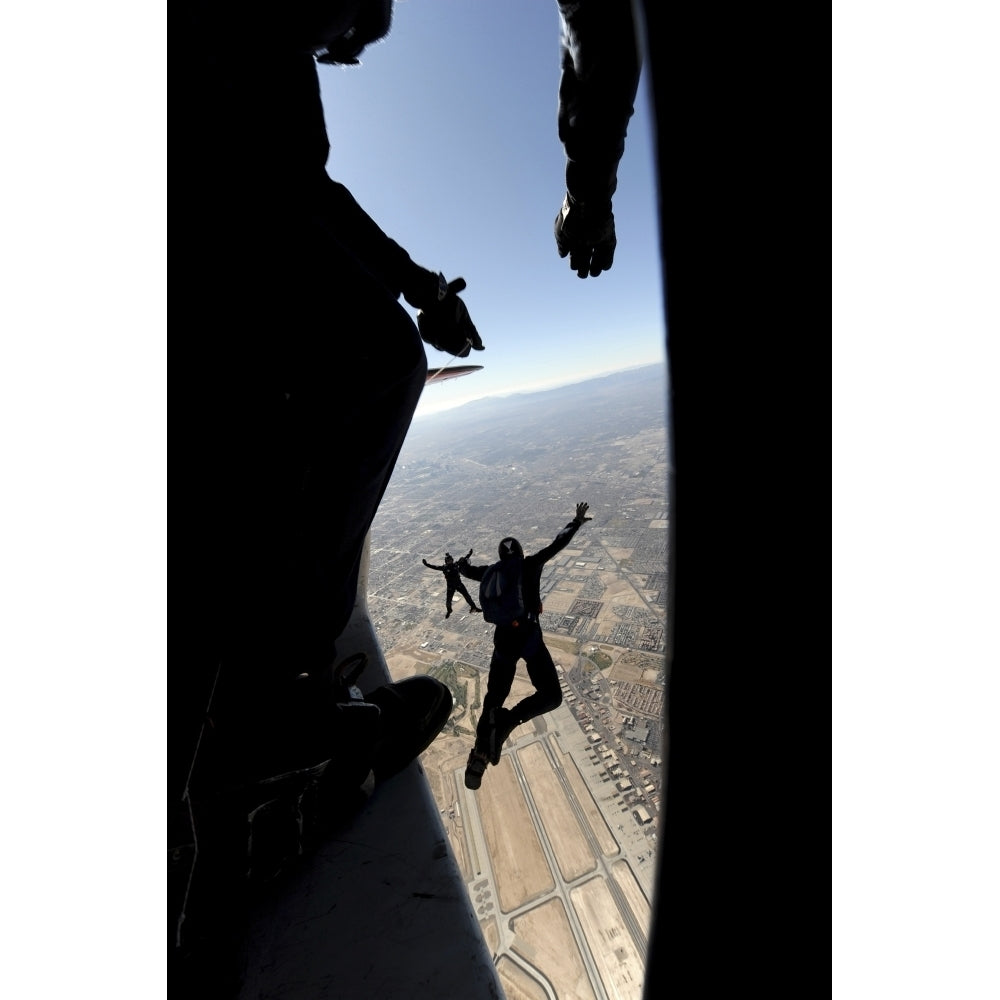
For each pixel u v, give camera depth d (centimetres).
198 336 119
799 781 56
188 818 143
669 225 48
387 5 167
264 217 124
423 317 195
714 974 62
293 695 175
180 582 132
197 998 143
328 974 152
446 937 159
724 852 61
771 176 43
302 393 141
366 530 197
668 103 45
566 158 215
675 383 52
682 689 59
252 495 137
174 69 109
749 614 53
